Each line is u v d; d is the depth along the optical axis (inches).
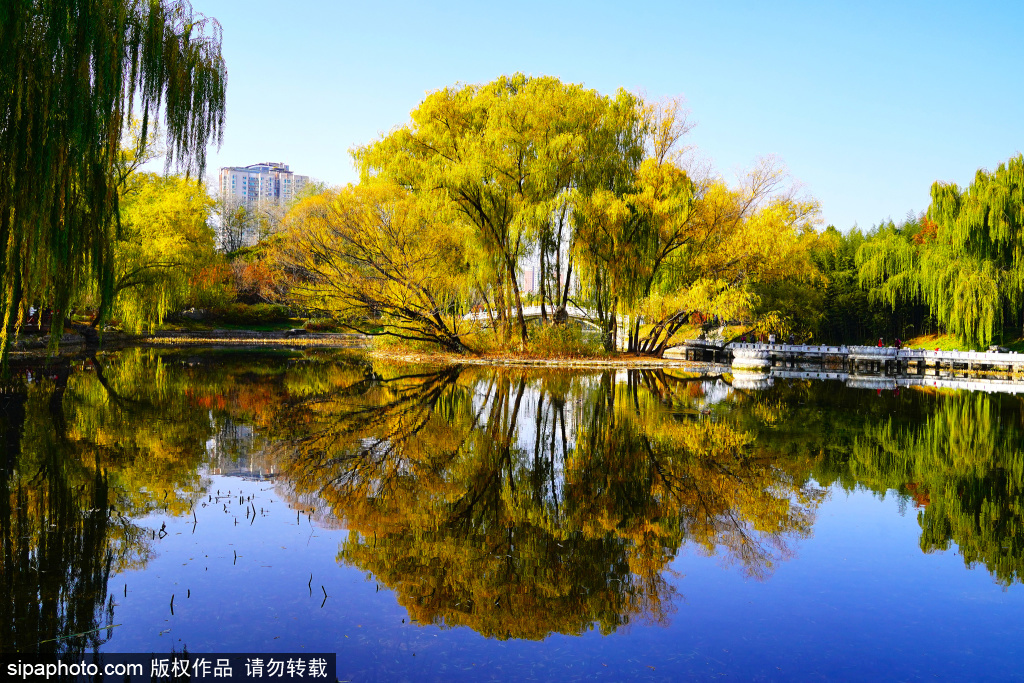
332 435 534.6
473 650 201.9
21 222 399.5
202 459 439.5
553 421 621.6
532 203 1208.2
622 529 318.0
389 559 274.4
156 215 1605.6
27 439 486.6
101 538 289.6
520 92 1301.7
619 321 1517.0
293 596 236.7
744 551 292.0
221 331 2496.3
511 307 1348.4
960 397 946.1
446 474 415.8
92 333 1662.2
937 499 386.0
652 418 652.7
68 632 207.6
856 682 187.9
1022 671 195.8
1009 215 1492.4
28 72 386.9
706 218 1333.7
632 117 1343.5
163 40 466.9
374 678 184.9
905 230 2832.2
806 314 1852.9
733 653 204.2
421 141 1326.3
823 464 469.7
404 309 1289.4
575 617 227.5
